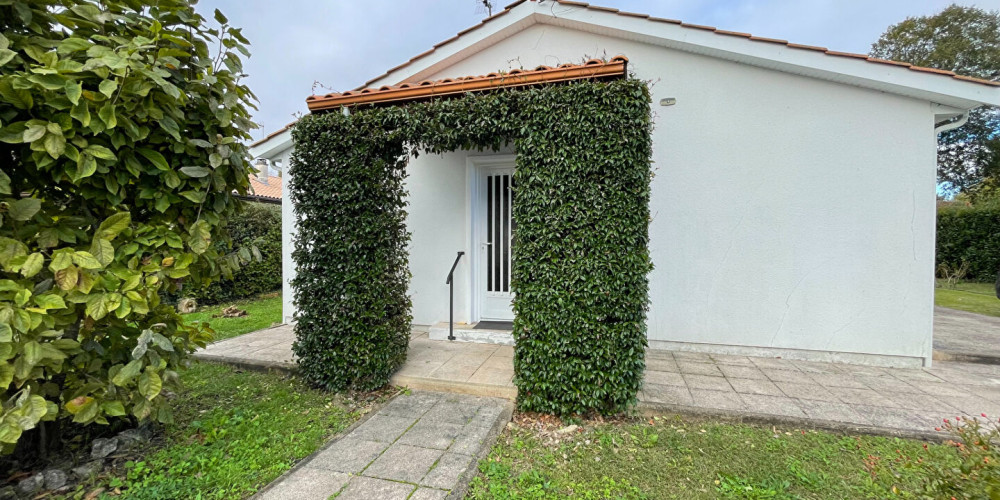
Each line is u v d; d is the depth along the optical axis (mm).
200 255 2748
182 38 2662
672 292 5094
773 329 4809
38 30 2258
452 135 3527
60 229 2242
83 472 2391
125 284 2303
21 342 1939
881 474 2441
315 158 3773
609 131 3121
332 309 3752
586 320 3176
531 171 3299
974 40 17062
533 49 5555
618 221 3133
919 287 4391
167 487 2297
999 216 11484
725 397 3559
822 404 3402
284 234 6887
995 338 5453
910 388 3781
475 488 2350
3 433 1827
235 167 2959
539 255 3295
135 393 2453
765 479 2408
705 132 4938
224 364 4668
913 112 4352
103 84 2094
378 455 2715
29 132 1932
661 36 4844
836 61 4316
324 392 3846
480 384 3783
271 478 2447
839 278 4605
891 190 4438
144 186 2553
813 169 4641
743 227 4855
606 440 2906
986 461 1632
